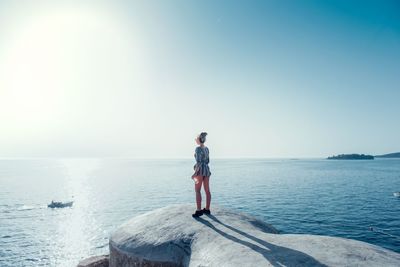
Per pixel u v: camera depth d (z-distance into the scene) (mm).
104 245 42125
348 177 144500
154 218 7176
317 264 3918
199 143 7305
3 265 34562
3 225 55094
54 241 44250
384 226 42281
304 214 52000
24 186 129125
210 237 5582
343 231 40156
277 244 4871
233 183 119875
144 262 5707
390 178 135000
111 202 78562
